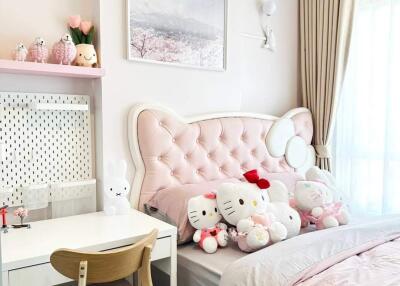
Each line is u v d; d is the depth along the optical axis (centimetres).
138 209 214
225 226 196
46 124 191
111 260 136
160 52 222
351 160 296
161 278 203
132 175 215
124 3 207
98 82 202
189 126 229
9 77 181
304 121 297
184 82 235
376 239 179
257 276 142
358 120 292
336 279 136
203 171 235
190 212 190
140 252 147
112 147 206
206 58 244
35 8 187
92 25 202
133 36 211
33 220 191
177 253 187
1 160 177
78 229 172
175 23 228
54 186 192
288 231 197
